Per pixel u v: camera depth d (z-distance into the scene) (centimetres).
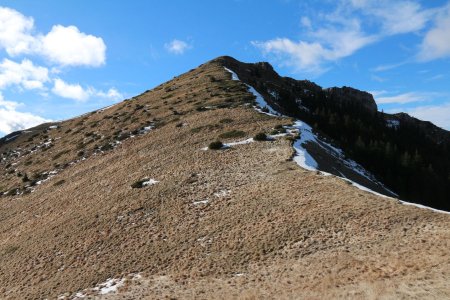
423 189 8175
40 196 6756
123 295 2956
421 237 2580
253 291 2478
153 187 5112
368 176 7019
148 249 3647
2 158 11275
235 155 5581
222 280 2803
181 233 3769
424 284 1981
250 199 4031
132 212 4550
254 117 7412
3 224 6016
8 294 3597
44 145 10712
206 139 6638
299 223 3262
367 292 2045
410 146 12788
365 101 19875
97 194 5641
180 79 13100
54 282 3550
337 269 2481
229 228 3578
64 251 4138
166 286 2934
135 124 8962
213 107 8544
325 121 11644
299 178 4238
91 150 8319
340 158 6850
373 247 2641
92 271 3534
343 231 2977
